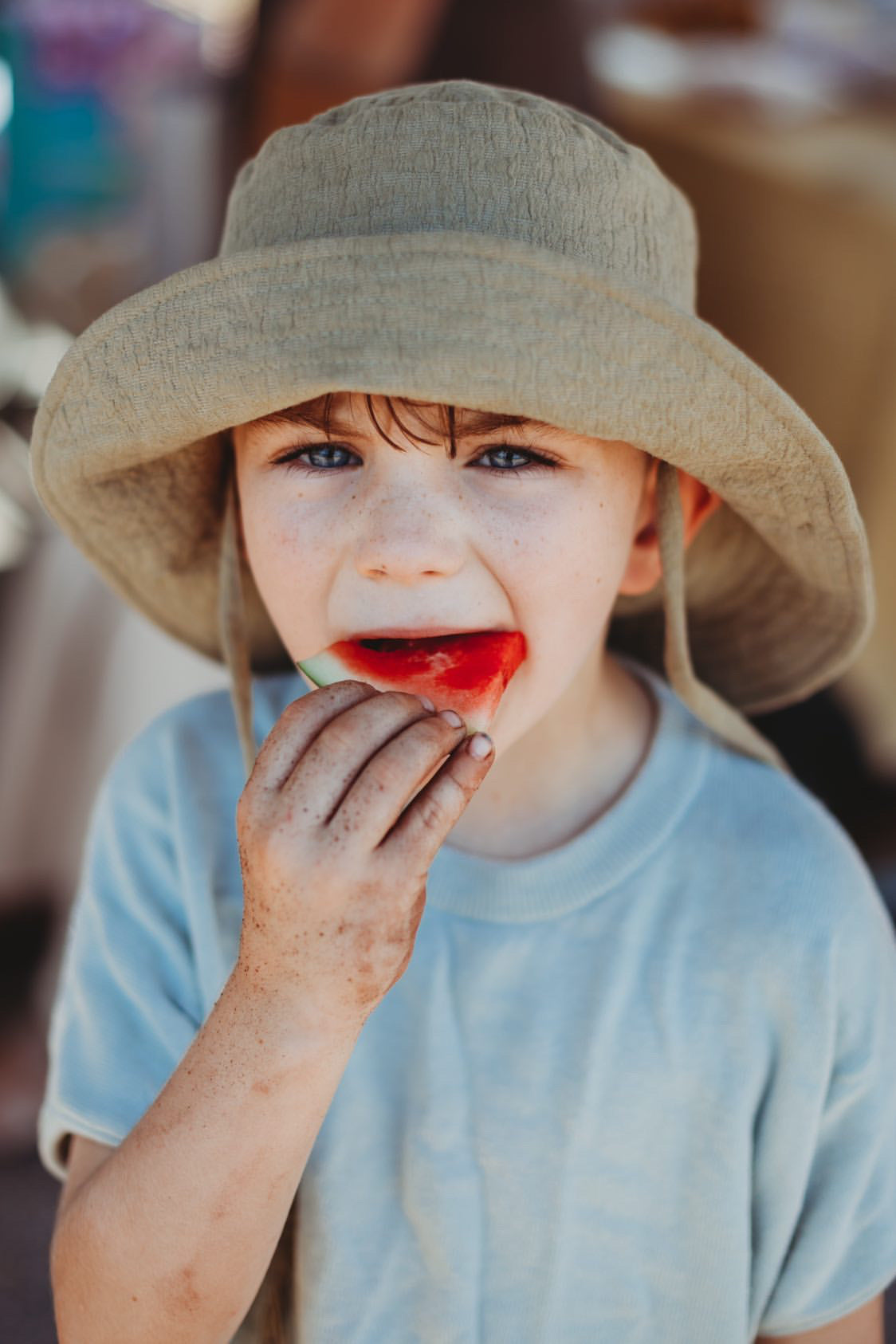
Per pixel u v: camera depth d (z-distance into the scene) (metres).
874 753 3.41
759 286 3.98
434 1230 1.34
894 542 3.51
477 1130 1.35
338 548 1.19
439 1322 1.34
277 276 1.11
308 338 1.09
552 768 1.43
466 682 1.15
